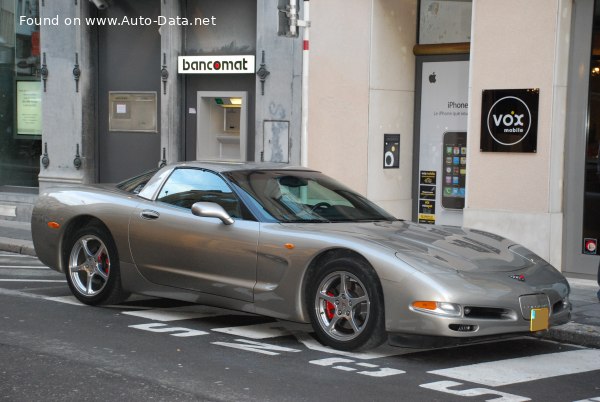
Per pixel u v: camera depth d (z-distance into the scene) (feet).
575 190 37.45
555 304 24.71
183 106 51.72
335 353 23.77
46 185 55.11
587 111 37.06
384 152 45.14
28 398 18.86
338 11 44.80
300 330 26.81
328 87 45.47
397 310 22.52
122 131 53.93
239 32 49.85
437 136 45.73
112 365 21.75
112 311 29.27
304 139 39.34
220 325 27.37
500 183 38.40
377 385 20.53
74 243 30.40
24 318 27.63
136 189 29.84
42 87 54.90
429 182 46.16
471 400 19.44
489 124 38.52
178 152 51.67
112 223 29.07
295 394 19.54
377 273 22.88
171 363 22.13
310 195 27.71
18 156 57.52
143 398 18.93
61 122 54.34
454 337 22.15
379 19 44.11
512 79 37.91
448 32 45.01
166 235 27.58
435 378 21.39
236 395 19.31
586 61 36.99
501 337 23.00
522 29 37.55
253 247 25.45
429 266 22.74
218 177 27.68
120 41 53.52
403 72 45.80
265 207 26.32
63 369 21.27
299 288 24.52
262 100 47.88
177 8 50.96
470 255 24.17
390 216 28.40
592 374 22.67
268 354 23.44
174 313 29.22
